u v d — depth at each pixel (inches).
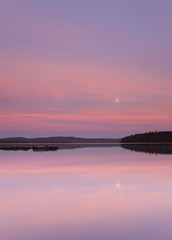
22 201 346.6
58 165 824.9
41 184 481.1
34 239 217.2
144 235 222.8
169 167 738.2
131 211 292.7
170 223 252.1
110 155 1326.3
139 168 722.2
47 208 310.8
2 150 1907.0
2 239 217.6
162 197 359.6
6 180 533.6
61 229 239.5
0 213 291.7
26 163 895.1
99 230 235.6
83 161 960.3
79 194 387.2
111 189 422.3
